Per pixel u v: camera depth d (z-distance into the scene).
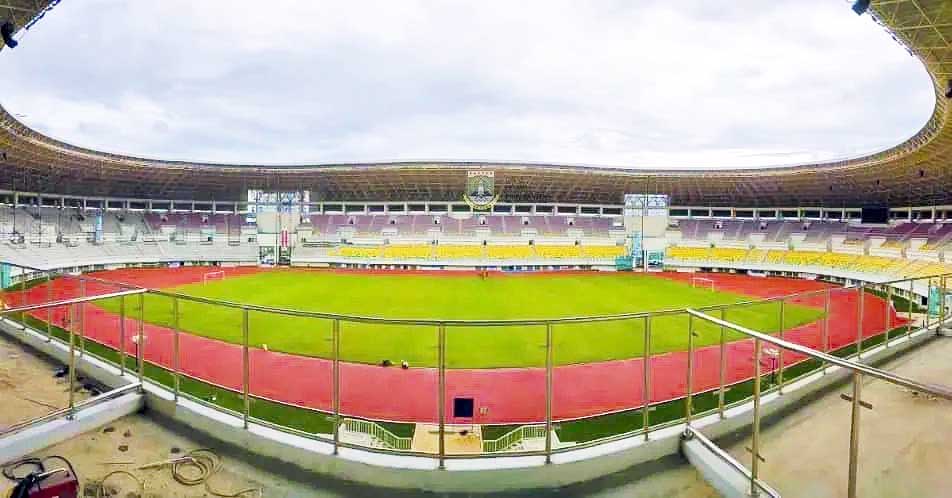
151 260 54.56
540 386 14.98
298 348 18.31
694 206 64.56
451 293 34.78
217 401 13.12
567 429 11.92
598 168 55.03
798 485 5.89
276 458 6.63
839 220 57.62
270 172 55.94
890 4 16.03
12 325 12.15
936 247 43.25
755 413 5.57
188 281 41.28
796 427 7.34
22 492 5.40
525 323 6.32
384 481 6.10
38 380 9.37
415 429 11.46
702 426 6.99
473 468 6.02
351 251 58.12
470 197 54.12
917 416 7.47
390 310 27.84
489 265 55.88
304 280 42.06
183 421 7.55
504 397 14.16
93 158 45.34
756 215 62.97
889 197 52.50
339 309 28.02
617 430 11.82
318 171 55.56
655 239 61.31
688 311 6.88
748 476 5.73
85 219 54.12
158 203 62.28
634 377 15.72
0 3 16.30
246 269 52.59
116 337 18.92
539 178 57.38
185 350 17.69
